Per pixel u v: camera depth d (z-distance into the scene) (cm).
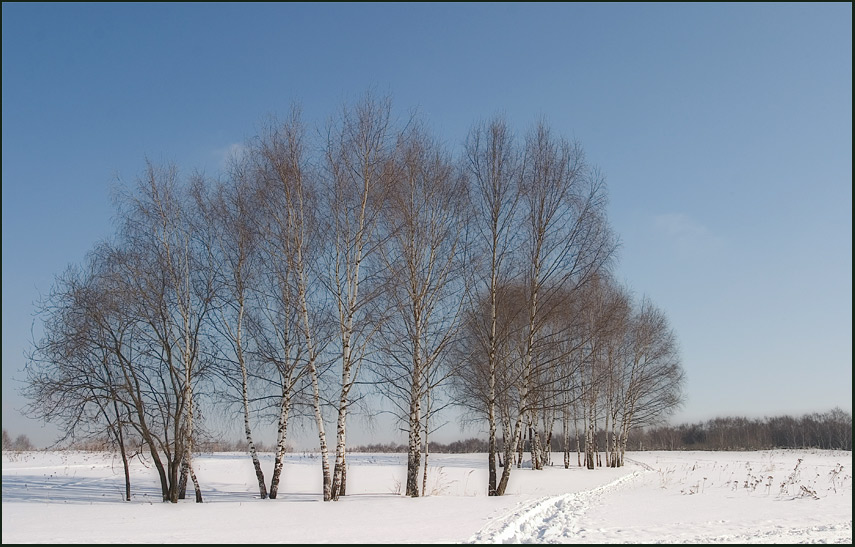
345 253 2141
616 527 1609
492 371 2319
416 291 2197
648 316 4772
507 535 1423
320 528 1469
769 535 1498
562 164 2317
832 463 5181
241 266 2155
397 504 1975
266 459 4675
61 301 2027
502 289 2309
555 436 7831
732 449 9231
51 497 2345
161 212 2130
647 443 9262
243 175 2167
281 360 2153
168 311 2102
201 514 1747
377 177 2162
